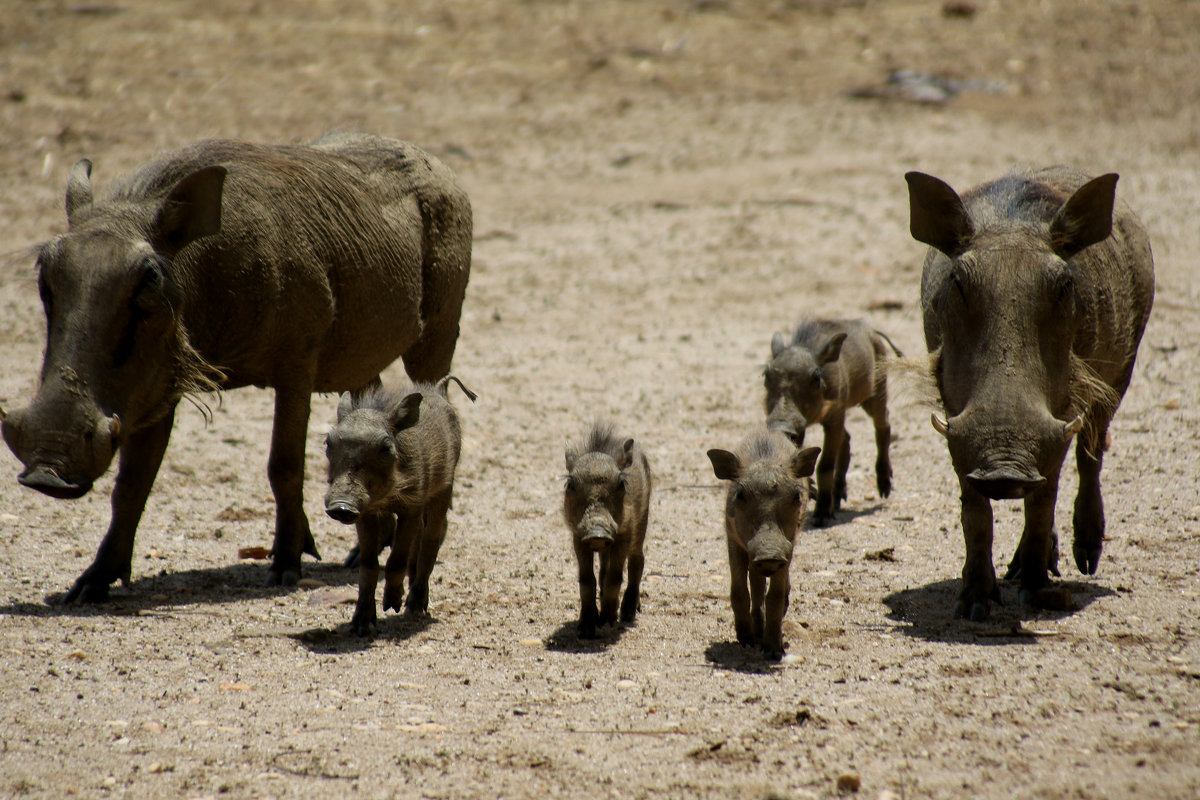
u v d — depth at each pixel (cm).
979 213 2662
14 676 2186
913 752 1848
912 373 2647
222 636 2466
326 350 3069
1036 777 1745
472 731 1961
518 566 3041
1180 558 2928
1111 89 9700
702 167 8231
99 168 7519
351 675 2238
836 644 2405
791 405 3300
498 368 5138
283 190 2938
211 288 2741
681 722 1991
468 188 7888
